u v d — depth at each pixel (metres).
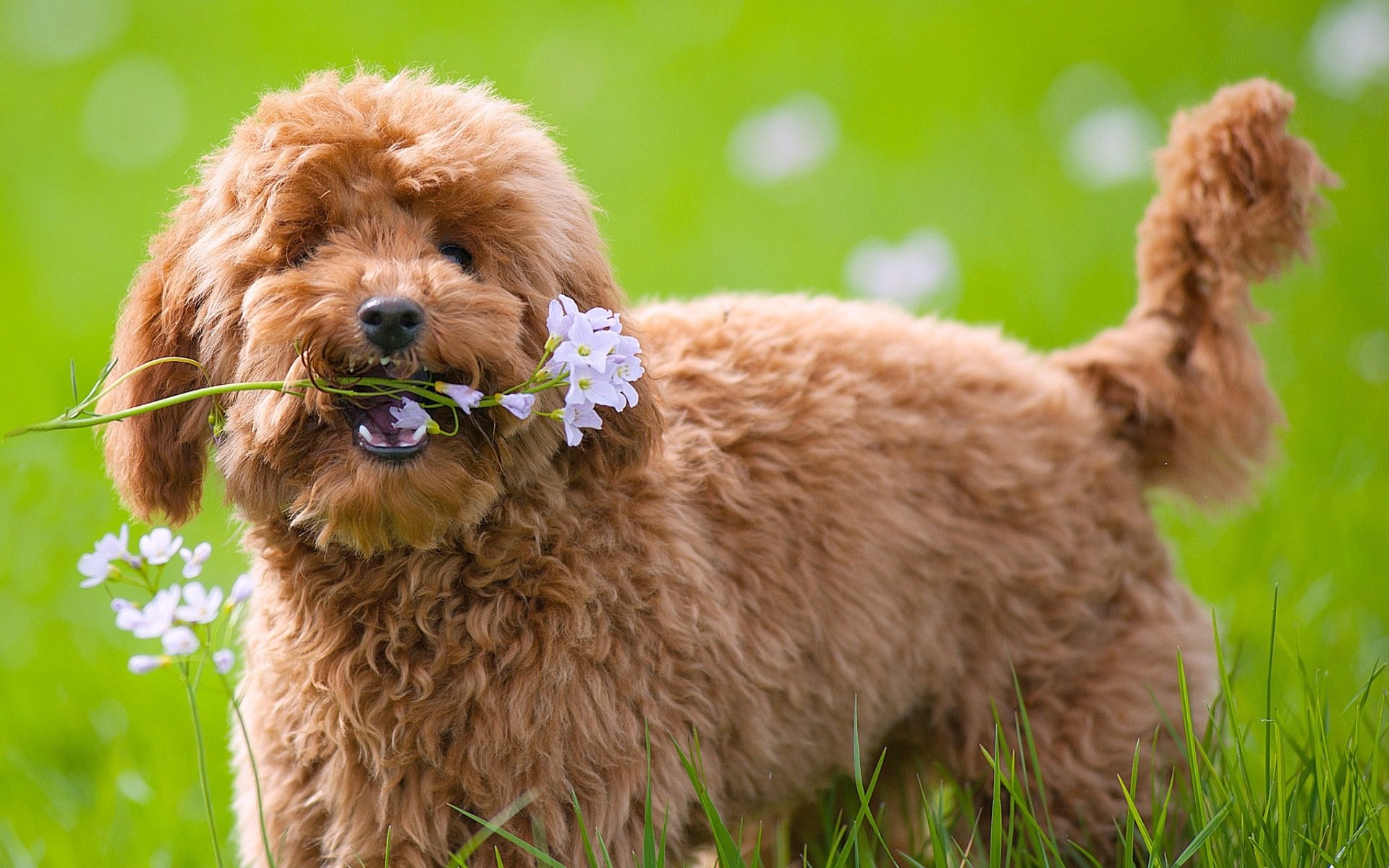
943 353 5.77
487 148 4.65
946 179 13.42
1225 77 13.81
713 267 11.83
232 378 4.65
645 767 4.68
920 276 10.18
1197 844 4.48
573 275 4.85
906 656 5.37
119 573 4.41
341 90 4.82
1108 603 5.73
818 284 11.43
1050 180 13.18
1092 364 6.04
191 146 14.06
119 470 4.89
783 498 5.20
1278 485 8.23
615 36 16.70
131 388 4.86
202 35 16.53
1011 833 4.85
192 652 4.53
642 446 4.74
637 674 4.70
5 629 7.39
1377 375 9.24
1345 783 4.96
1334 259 10.96
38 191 13.59
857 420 5.41
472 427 4.45
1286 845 4.62
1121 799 5.49
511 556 4.64
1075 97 14.16
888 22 16.81
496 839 4.59
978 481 5.50
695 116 14.93
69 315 11.34
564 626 4.62
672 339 5.52
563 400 4.65
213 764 6.56
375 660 4.64
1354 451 8.16
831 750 5.36
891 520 5.30
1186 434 5.96
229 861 5.97
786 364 5.47
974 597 5.50
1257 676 6.46
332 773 4.69
